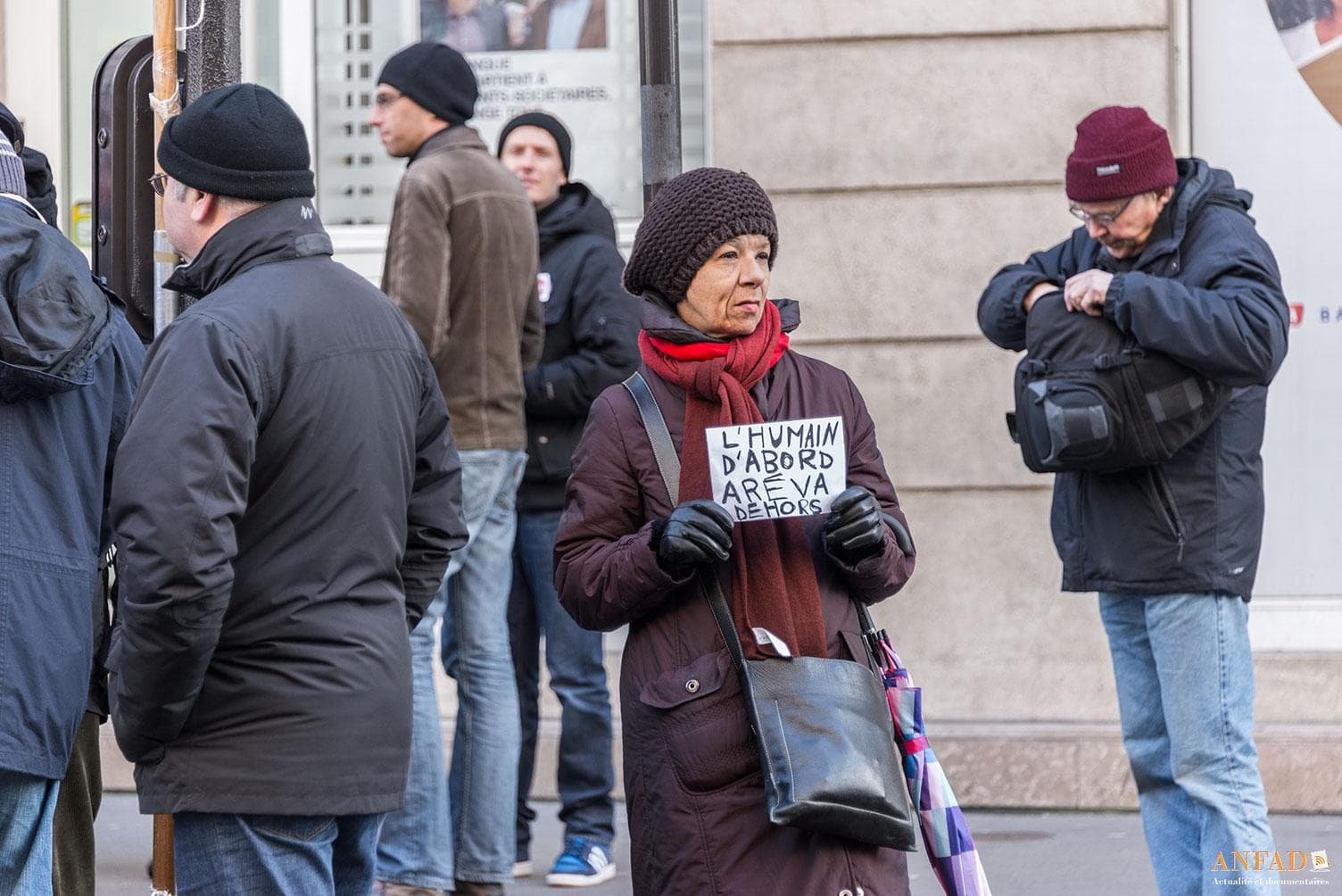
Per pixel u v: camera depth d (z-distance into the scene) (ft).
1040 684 81.51
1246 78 81.56
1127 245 54.65
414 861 58.03
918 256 82.12
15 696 42.01
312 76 91.04
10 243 42.11
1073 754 78.07
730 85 82.99
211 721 39.27
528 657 69.51
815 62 82.48
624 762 40.70
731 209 40.32
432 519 43.91
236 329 38.83
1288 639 81.05
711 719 38.81
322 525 39.78
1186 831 55.77
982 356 81.82
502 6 89.51
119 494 37.63
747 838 38.37
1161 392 51.90
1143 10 80.48
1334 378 81.15
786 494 38.45
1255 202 81.71
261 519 39.37
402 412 41.83
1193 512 53.21
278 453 39.34
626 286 42.06
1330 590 81.30
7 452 42.63
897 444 82.28
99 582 48.70
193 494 37.19
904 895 39.37
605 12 88.79
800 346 82.94
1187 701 53.67
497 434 61.62
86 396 45.09
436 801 58.29
